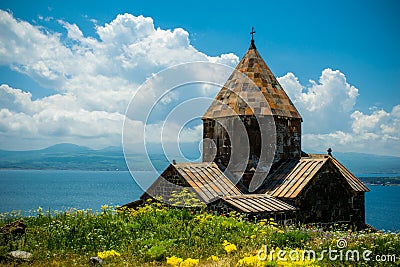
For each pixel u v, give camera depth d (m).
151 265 12.89
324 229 21.31
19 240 14.36
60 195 82.56
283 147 23.59
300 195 20.55
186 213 17.81
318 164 21.75
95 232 15.48
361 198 23.70
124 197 76.50
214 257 13.18
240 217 17.97
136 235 15.73
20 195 81.50
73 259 12.95
